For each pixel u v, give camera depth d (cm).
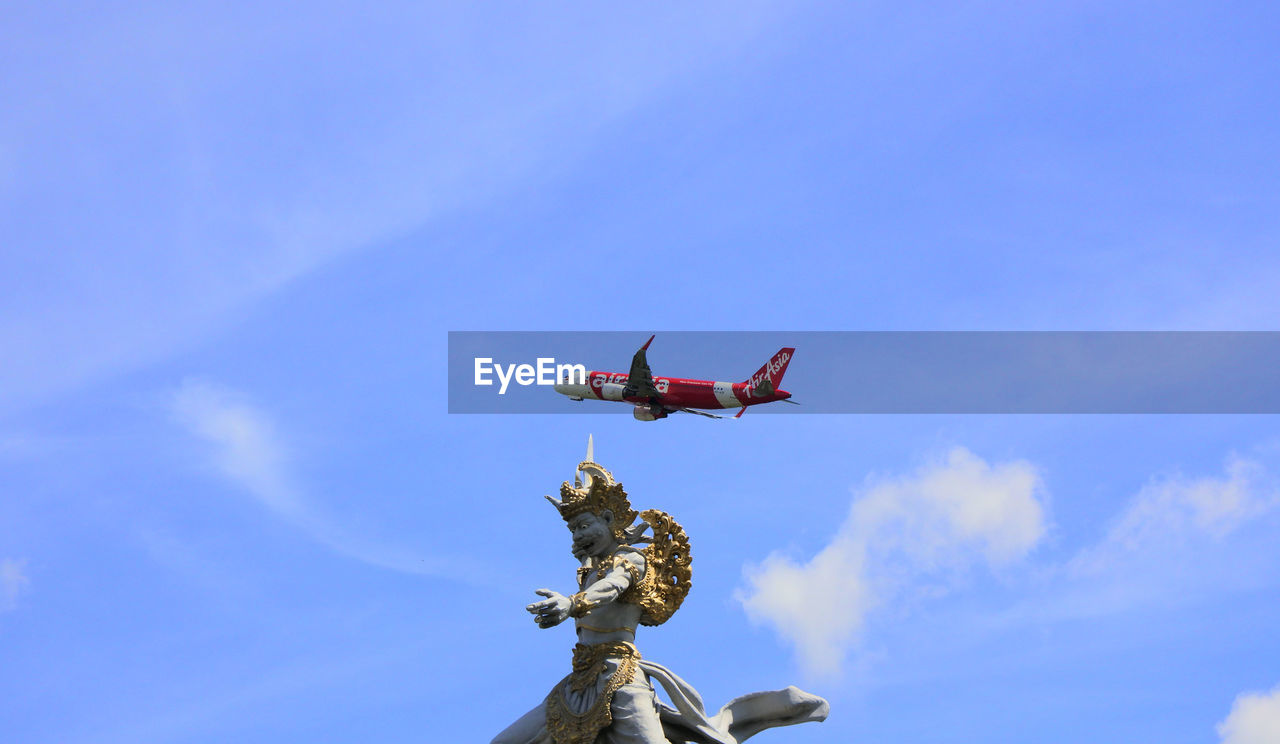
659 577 1577
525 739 1564
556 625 1441
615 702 1508
